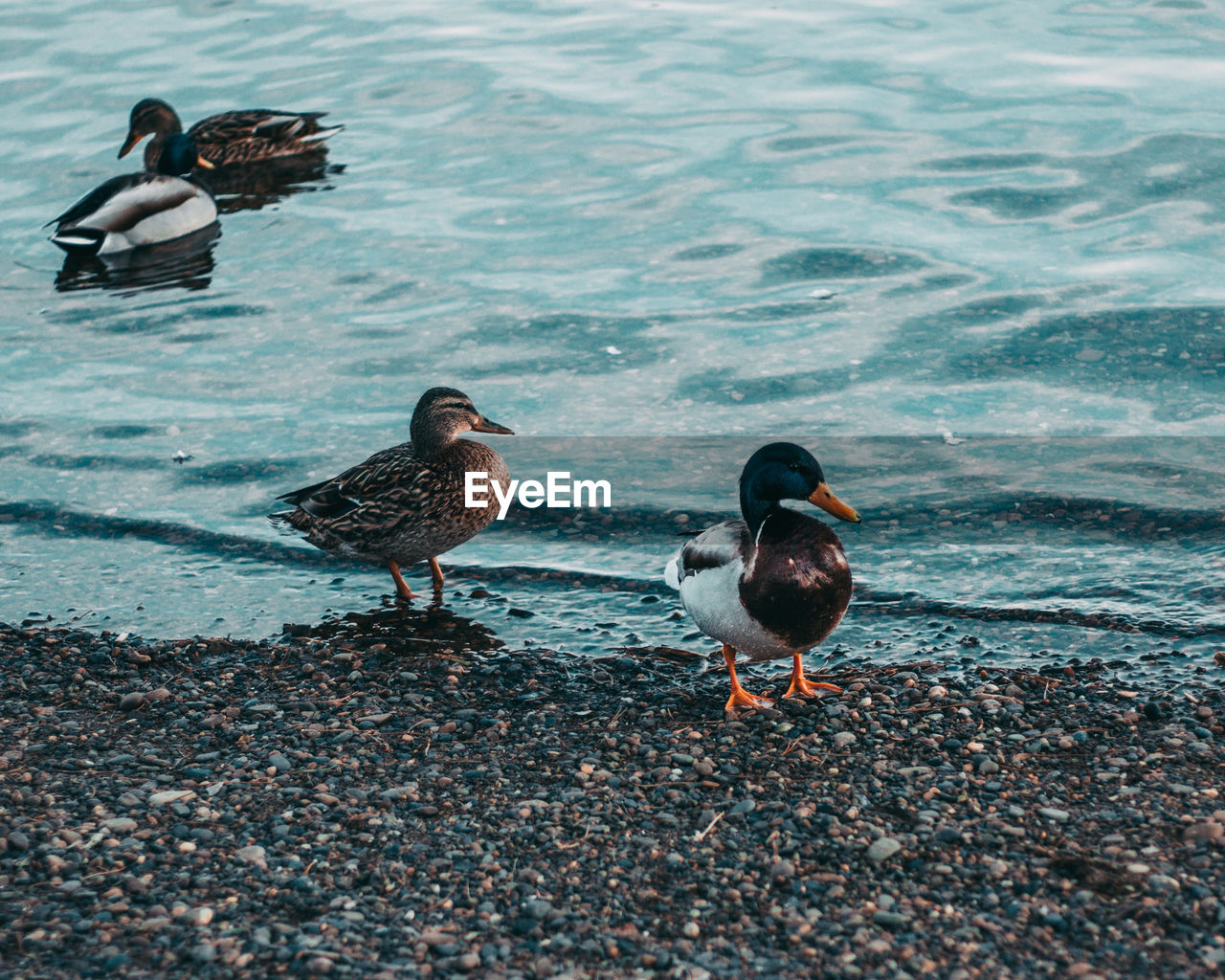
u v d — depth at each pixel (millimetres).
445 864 3023
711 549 3254
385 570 3691
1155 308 4164
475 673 3410
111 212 4664
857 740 3213
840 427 3906
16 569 3672
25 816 3100
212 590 3631
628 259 4449
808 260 4406
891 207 4605
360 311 4320
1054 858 2992
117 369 4168
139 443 3947
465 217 4680
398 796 3135
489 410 3988
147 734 3275
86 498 3832
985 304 4219
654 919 2947
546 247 4520
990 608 3492
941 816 3064
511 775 3180
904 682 3332
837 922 2934
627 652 3453
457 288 4379
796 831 3057
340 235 4652
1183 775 3115
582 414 3969
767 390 4008
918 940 2908
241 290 4445
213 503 3816
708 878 2998
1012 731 3213
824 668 3395
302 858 3039
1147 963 2869
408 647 3479
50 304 4434
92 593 3613
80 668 3424
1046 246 4414
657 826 3076
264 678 3406
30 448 3941
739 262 4410
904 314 4199
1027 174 4715
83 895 2977
